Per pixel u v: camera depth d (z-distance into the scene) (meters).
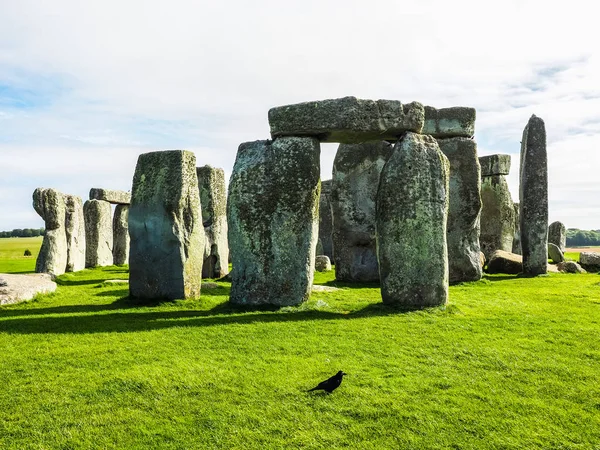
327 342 7.90
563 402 5.72
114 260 26.23
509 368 6.77
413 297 10.43
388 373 6.54
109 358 6.98
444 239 10.56
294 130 10.60
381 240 10.70
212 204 18.45
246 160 10.95
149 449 4.71
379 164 16.86
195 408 5.48
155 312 10.30
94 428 5.05
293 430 5.06
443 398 5.77
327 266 20.92
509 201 23.59
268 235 10.59
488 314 10.19
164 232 11.33
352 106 10.38
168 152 11.56
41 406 5.49
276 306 10.47
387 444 4.81
